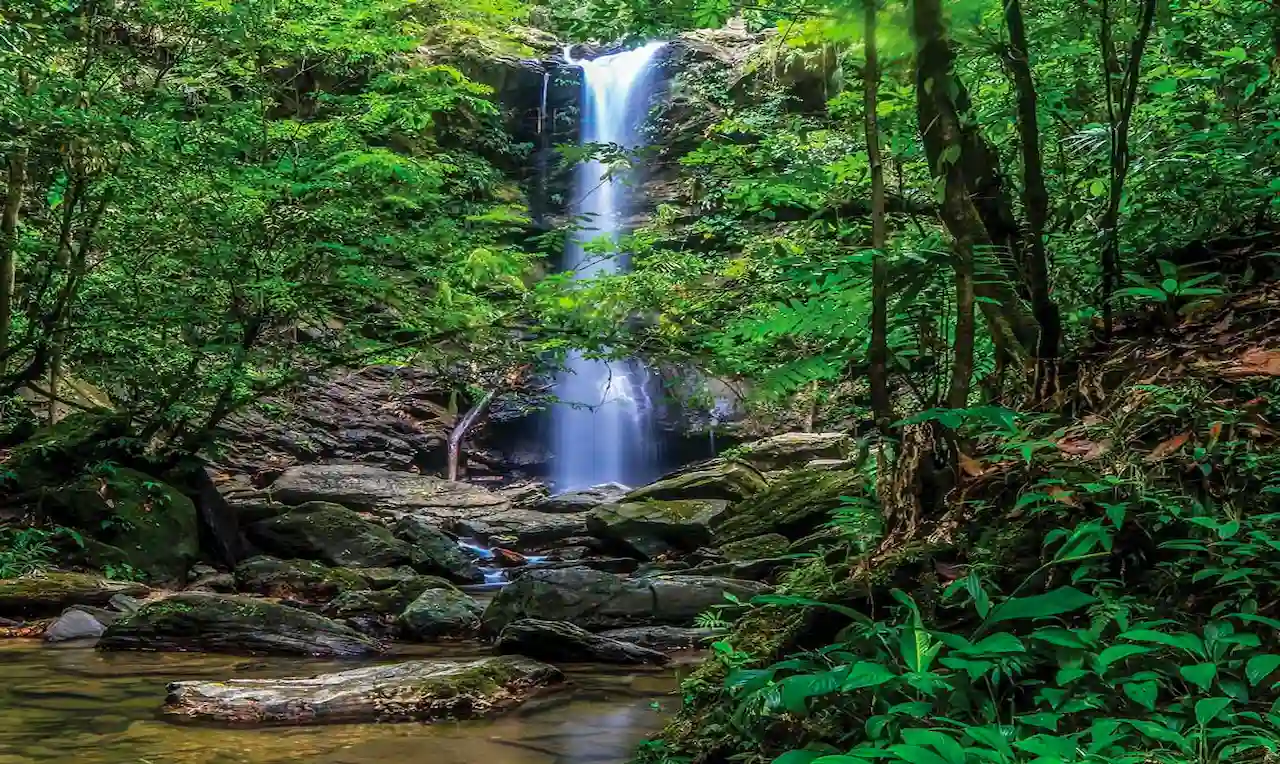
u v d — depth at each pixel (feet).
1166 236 13.33
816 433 47.42
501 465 60.70
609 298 23.77
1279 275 12.01
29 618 24.91
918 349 11.85
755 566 28.58
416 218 38.06
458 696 15.74
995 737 5.70
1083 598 6.44
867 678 6.33
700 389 28.91
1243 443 8.41
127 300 32.48
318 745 13.23
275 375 35.81
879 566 9.45
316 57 41.32
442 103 38.65
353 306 33.86
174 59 34.42
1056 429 9.93
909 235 13.62
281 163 30.32
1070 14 13.12
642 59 66.44
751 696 8.11
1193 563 7.77
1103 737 5.99
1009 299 10.84
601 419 61.00
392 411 57.62
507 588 24.30
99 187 30.19
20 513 29.94
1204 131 13.83
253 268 31.09
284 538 33.37
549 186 64.34
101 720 14.57
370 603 26.84
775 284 16.67
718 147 23.57
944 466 10.56
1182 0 15.42
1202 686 6.06
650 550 36.11
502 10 41.45
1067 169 14.48
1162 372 10.02
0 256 32.48
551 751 13.10
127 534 30.04
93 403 43.50
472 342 30.89
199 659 20.39
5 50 25.55
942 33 9.12
